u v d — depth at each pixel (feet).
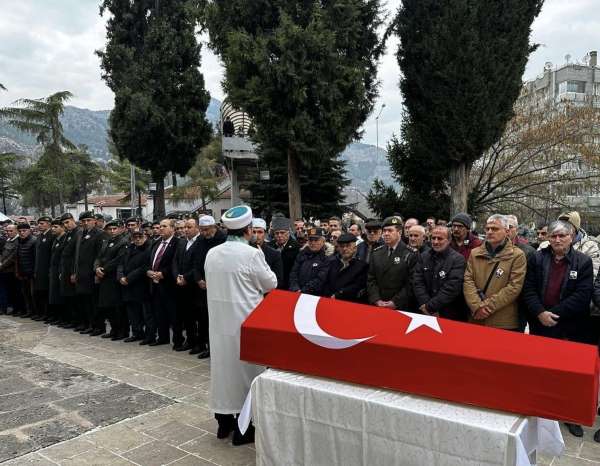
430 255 15.42
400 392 8.50
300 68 39.09
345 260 17.03
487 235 14.23
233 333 12.41
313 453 8.81
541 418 7.73
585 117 60.85
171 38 59.52
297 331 9.52
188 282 21.18
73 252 26.81
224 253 12.58
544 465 11.76
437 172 51.01
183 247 21.95
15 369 19.40
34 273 29.89
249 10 41.37
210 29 45.03
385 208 59.57
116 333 25.04
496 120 44.16
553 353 7.57
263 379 9.41
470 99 43.04
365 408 8.17
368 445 8.17
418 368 8.26
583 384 7.09
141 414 14.75
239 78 41.78
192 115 60.75
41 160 100.42
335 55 39.75
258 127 42.83
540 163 63.72
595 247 19.88
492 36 43.32
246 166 88.79
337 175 71.00
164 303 23.04
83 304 27.02
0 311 33.12
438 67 43.86
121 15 61.57
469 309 14.84
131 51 60.18
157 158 61.46
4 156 100.94
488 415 7.61
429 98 45.19
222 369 12.53
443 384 8.04
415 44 45.16
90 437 13.17
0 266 31.42
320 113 39.99
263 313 10.25
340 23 41.39
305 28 40.63
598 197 92.79
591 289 13.85
